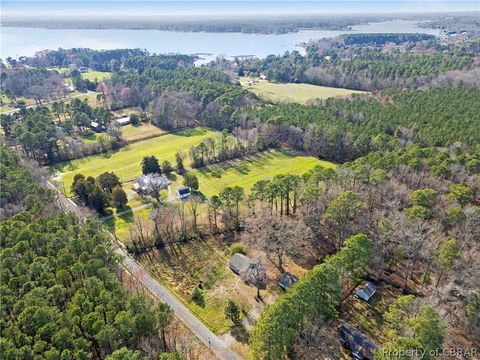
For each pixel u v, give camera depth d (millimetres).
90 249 63656
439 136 105625
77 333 47906
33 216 74375
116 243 80062
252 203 85188
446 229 67438
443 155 85750
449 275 56625
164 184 102125
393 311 49375
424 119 118188
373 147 108875
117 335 47500
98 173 113688
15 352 44188
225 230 83438
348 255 57406
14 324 49812
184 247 78875
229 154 120688
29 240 64812
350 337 52656
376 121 121312
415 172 81688
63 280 56312
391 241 64688
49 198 83438
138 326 48938
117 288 54562
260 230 74375
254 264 66250
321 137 117750
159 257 76125
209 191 100250
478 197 78188
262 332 46594
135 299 52125
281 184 78500
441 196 72938
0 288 53938
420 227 62906
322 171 80938
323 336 53281
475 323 50906
